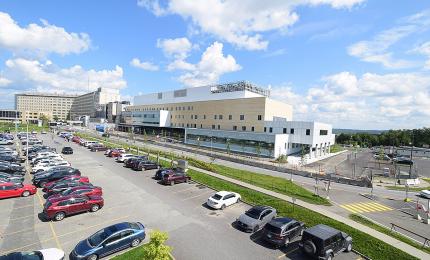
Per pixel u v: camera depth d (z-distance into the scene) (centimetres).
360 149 11962
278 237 1738
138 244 1723
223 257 1620
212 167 4353
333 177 4266
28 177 3391
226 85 9575
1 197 2489
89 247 1522
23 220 2047
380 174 5269
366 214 2639
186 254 1638
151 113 11312
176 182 3256
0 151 4534
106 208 2353
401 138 13662
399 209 2922
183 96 11344
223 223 2130
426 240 1872
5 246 1653
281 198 2764
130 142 8275
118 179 3378
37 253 1438
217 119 8656
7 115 14450
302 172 4553
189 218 2203
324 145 7750
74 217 2133
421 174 5809
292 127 6819
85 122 18125
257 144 6675
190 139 8638
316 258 1586
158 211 2328
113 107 17788
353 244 1852
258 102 7450
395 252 1733
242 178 3741
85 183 2753
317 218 2244
